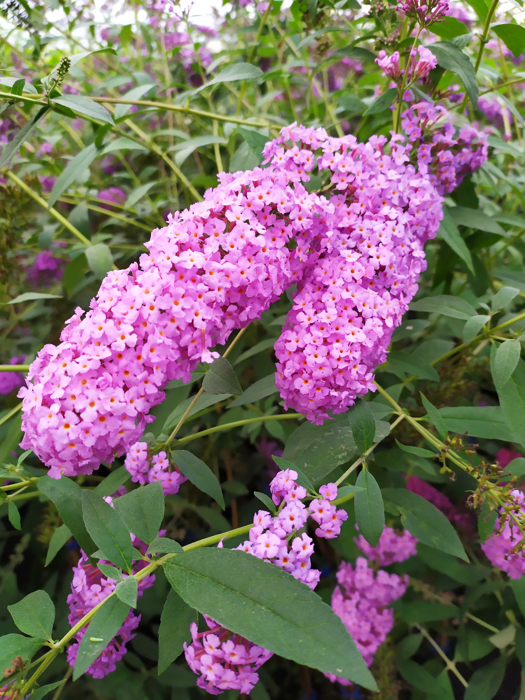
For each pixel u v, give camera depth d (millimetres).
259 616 168
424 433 260
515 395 248
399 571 337
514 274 351
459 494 354
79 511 242
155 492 212
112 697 314
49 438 191
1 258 382
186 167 480
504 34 294
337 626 162
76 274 384
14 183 405
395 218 250
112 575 187
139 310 203
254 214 234
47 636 189
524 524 232
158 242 216
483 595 318
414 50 279
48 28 386
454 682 323
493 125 442
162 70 480
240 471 412
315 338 229
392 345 394
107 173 505
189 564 187
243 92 406
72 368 194
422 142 313
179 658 323
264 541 203
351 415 239
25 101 278
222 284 212
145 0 406
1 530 387
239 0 417
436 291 390
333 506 226
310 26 359
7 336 462
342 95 428
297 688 356
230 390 231
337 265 241
